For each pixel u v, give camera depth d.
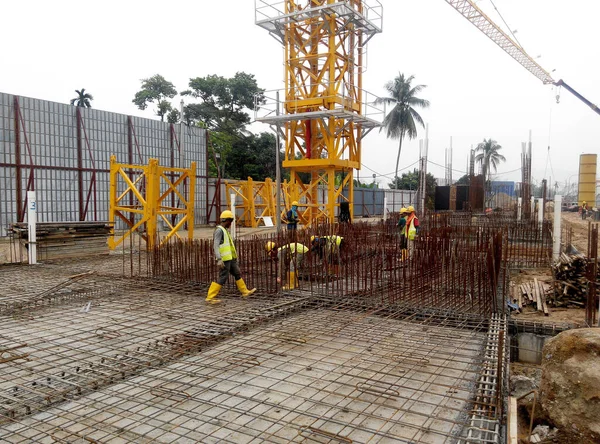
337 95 18.11
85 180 20.28
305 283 9.59
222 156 37.25
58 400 4.20
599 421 4.06
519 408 4.83
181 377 4.75
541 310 8.27
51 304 7.82
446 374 4.79
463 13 38.03
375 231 13.91
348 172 19.94
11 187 17.80
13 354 5.29
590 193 36.31
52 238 12.80
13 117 17.86
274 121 18.70
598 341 4.30
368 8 19.50
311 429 3.57
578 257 8.62
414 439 3.55
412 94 41.88
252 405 4.13
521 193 26.22
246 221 25.81
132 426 3.77
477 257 7.84
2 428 3.74
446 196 30.47
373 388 4.45
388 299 7.97
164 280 9.66
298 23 18.98
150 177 13.46
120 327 6.50
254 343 5.80
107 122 21.25
